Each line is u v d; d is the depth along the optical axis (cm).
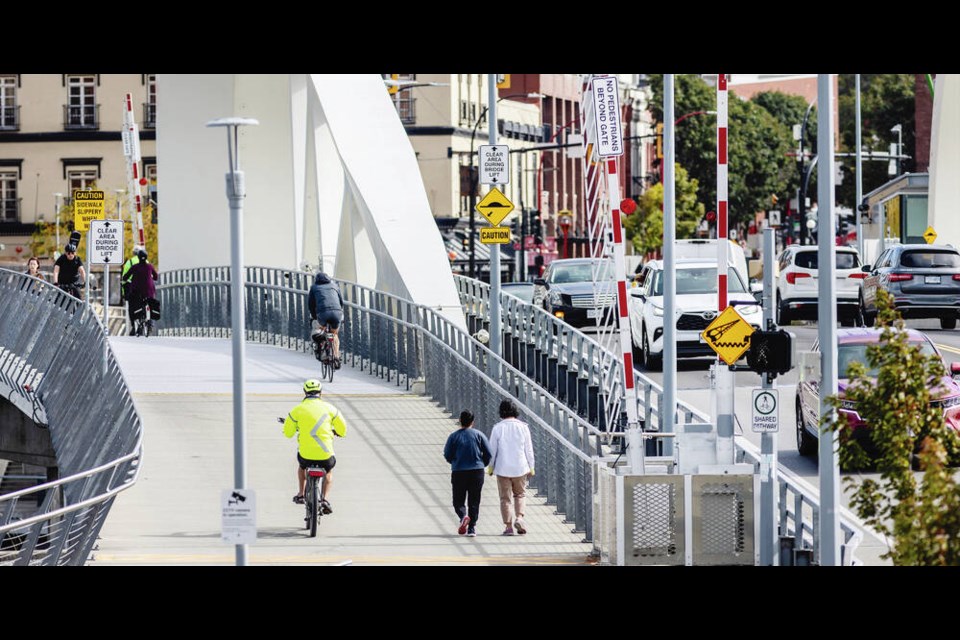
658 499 4388
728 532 4381
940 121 13625
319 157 10219
